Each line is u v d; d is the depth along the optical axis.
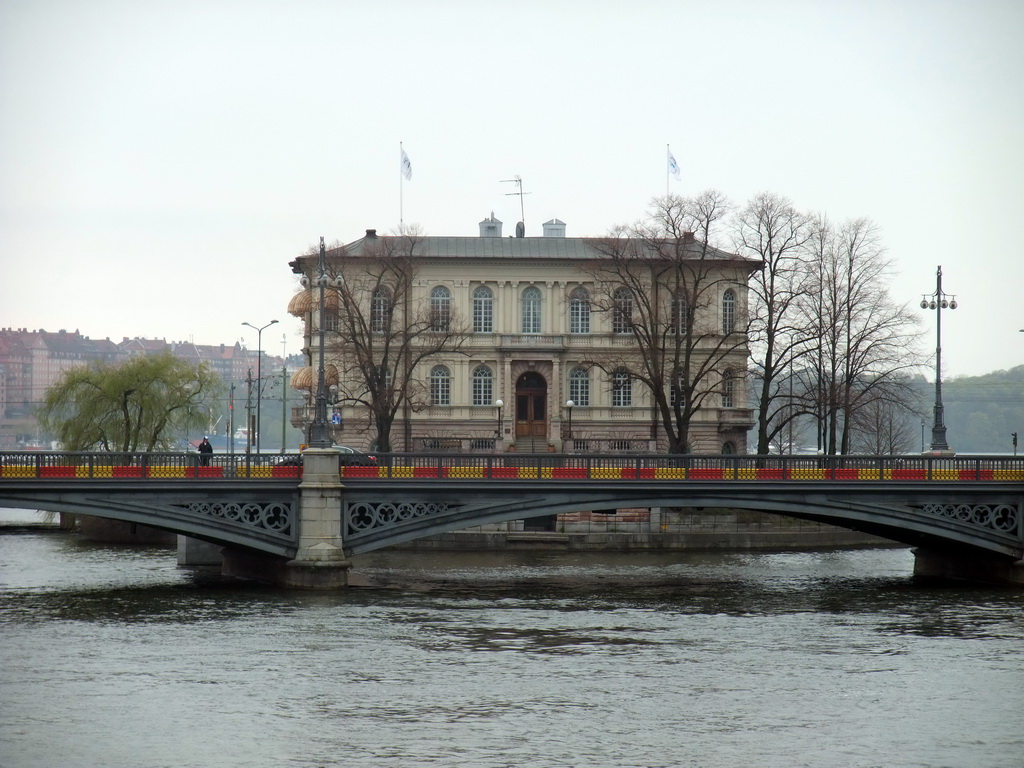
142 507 60.59
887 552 88.06
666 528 89.88
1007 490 66.81
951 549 73.00
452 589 66.88
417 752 37.22
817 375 97.12
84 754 37.00
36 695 43.06
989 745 38.66
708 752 37.66
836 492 65.44
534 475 64.06
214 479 61.56
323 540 62.81
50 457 59.69
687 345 95.31
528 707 42.03
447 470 63.88
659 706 42.31
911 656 49.88
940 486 66.06
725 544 90.06
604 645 51.53
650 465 64.56
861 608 60.78
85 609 58.28
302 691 43.78
